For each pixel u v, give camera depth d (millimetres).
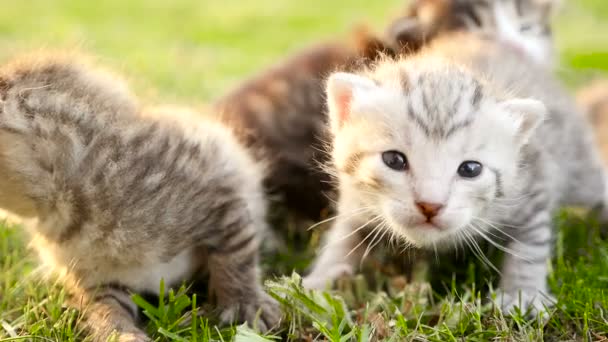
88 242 425
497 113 429
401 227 430
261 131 521
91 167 420
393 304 442
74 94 424
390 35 523
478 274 467
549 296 446
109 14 1061
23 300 446
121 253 428
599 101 594
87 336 427
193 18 1063
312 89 522
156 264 436
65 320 428
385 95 432
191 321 431
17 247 475
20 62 427
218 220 436
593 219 508
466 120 423
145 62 759
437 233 426
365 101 434
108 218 422
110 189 421
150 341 420
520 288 450
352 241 468
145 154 426
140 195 423
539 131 470
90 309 432
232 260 441
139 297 429
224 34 966
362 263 470
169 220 427
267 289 447
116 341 417
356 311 441
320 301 439
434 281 469
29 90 417
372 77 450
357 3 1175
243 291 443
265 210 496
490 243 458
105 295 436
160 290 429
